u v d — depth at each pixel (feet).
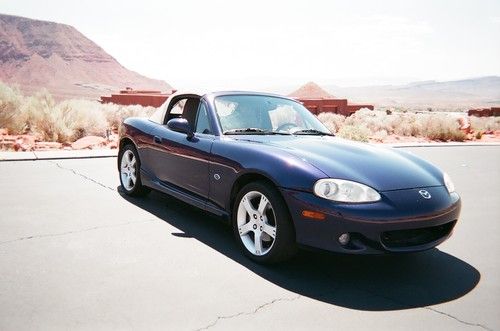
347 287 10.55
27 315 8.57
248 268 11.41
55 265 11.05
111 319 8.55
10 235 13.20
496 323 9.05
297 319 8.91
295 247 11.12
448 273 11.69
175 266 11.32
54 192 18.92
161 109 17.37
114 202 17.56
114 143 37.22
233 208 12.51
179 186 15.05
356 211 9.99
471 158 38.50
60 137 37.55
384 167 11.44
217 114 14.07
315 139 13.50
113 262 11.40
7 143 31.58
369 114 112.78
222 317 8.84
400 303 9.82
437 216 10.68
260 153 11.71
